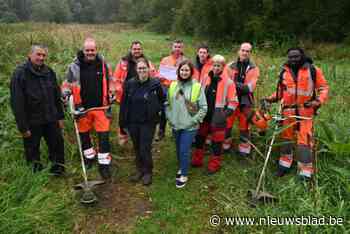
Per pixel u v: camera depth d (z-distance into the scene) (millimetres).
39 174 4203
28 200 3734
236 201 4047
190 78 4254
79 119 4621
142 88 4285
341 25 16469
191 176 4758
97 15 75562
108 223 3764
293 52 4246
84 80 4422
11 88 3873
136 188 4445
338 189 3920
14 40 9859
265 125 5059
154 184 4547
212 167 4762
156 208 4039
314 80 4289
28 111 4062
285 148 4605
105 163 4598
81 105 4512
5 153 4641
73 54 9195
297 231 3412
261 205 3922
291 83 4371
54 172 4586
